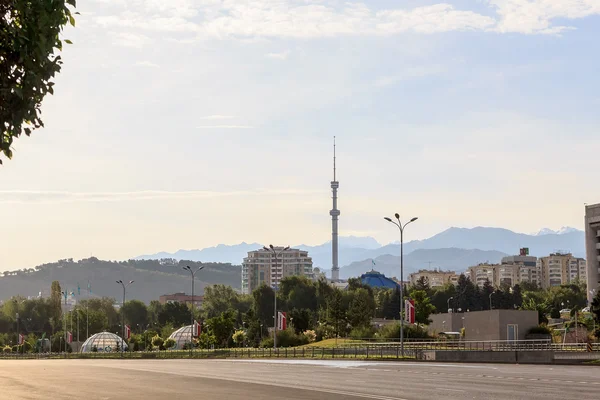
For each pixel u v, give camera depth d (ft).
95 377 165.27
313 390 119.03
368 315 510.17
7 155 49.85
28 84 48.93
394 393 111.86
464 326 381.81
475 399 101.40
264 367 212.02
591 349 254.88
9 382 147.64
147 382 144.56
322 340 456.04
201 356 392.68
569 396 105.29
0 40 48.70
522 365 211.00
